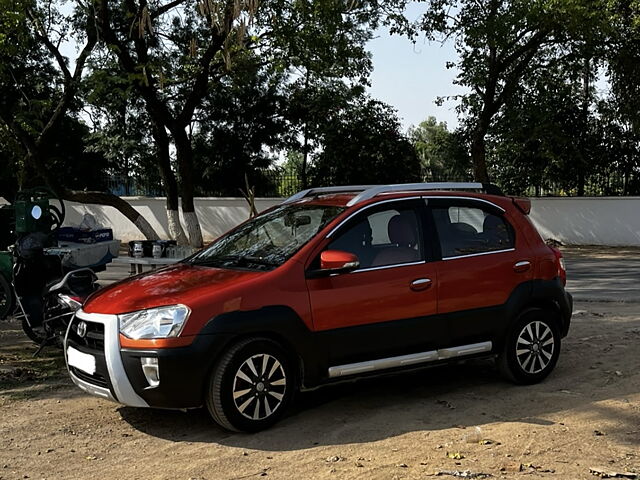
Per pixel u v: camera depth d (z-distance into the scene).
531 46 21.27
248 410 5.06
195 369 4.88
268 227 6.12
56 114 18.55
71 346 5.42
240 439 4.99
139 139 26.12
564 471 4.32
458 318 5.88
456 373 6.70
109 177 27.17
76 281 7.04
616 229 22.62
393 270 5.65
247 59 18.12
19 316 7.75
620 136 23.41
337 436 5.02
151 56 18.52
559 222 23.42
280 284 5.23
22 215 7.78
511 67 23.27
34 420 5.46
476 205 6.27
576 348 7.66
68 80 18.30
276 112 26.38
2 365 7.14
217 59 18.36
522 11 18.94
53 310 7.02
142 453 4.76
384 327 5.56
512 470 4.33
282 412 5.23
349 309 5.42
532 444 4.79
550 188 24.70
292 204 6.44
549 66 22.56
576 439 4.89
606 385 6.24
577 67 22.23
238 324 5.00
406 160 24.97
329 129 25.06
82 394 6.14
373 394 6.07
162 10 17.12
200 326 4.92
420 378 6.54
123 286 5.62
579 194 24.27
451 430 5.11
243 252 5.87
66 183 26.58
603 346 7.73
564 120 24.06
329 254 5.30
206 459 4.62
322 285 5.36
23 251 7.51
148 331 4.92
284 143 26.30
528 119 23.25
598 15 19.08
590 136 23.84
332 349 5.37
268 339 5.14
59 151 25.94
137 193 27.02
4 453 4.80
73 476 4.38
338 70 19.48
